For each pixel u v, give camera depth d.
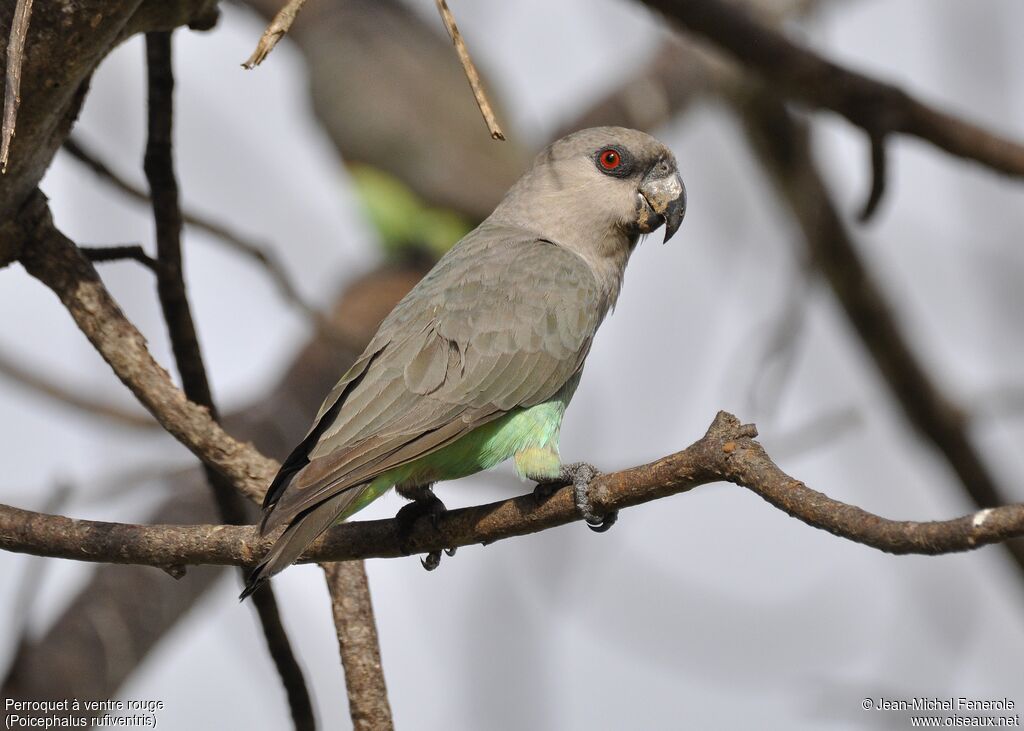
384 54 15.29
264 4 15.20
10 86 5.86
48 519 6.84
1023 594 15.06
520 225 10.93
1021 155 11.52
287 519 7.06
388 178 14.69
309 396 13.63
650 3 11.67
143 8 7.39
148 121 7.89
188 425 7.70
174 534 6.86
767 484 5.79
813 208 14.95
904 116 11.41
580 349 9.75
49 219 7.55
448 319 9.37
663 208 10.84
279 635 8.27
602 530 8.43
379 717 7.80
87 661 10.39
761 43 11.55
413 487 9.43
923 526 5.21
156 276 8.05
